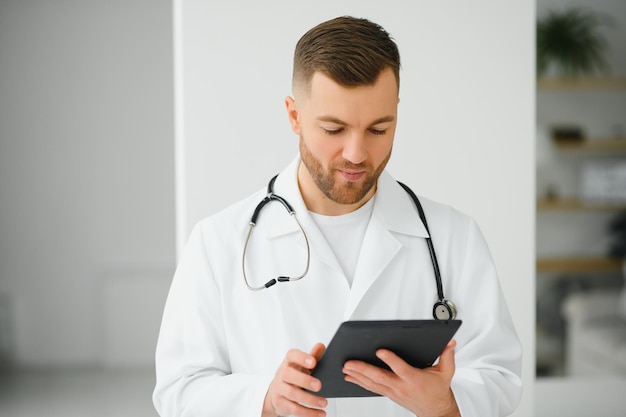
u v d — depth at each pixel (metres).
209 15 2.07
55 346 5.44
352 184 1.32
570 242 4.82
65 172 5.45
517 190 2.23
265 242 1.46
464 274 1.47
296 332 1.41
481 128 2.21
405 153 2.18
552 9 4.72
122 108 5.47
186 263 1.49
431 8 2.17
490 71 2.21
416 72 2.18
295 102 1.35
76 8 5.40
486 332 1.43
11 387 4.93
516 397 1.43
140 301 5.48
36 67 5.39
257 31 2.09
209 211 2.09
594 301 4.59
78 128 5.45
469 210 2.21
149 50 5.47
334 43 1.26
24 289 5.43
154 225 5.52
